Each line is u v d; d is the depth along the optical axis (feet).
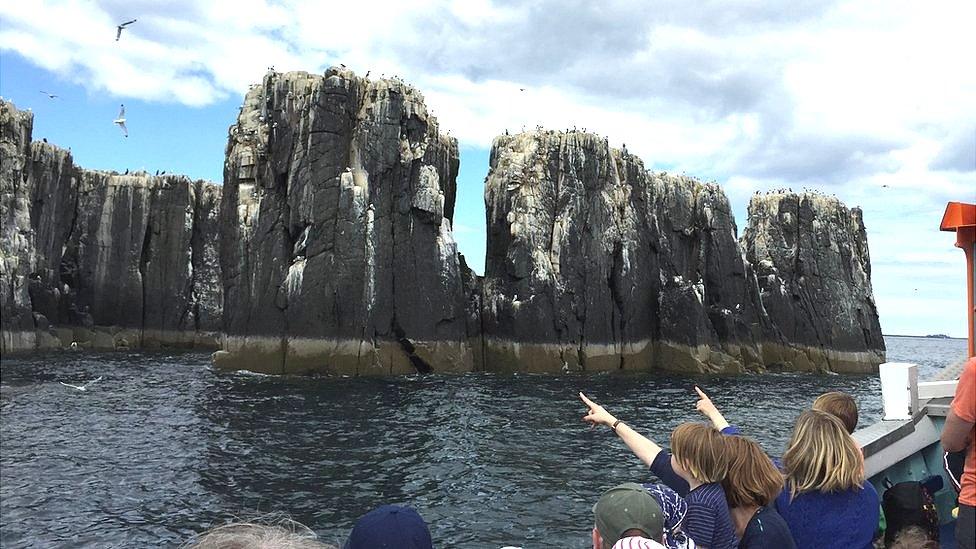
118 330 224.33
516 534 47.62
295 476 62.34
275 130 158.10
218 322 234.17
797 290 219.00
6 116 191.52
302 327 149.59
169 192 232.73
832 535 15.97
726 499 15.48
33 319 197.06
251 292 154.20
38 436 77.71
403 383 137.18
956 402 15.97
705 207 209.46
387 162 161.89
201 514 51.19
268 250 154.40
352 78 162.20
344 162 158.10
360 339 153.38
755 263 226.79
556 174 188.24
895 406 27.17
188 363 169.17
